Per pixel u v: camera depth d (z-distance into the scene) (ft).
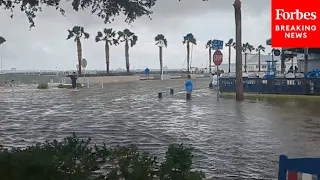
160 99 77.92
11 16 22.13
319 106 58.39
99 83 169.07
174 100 74.69
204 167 23.04
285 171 12.43
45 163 13.74
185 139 32.50
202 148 28.63
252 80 84.43
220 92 90.38
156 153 26.76
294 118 44.83
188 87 75.05
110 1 21.06
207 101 71.05
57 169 13.85
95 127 40.04
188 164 16.40
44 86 132.57
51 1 21.71
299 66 136.98
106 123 43.09
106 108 60.44
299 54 136.26
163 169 14.74
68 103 70.85
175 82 177.99
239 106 60.49
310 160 11.96
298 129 36.83
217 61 71.46
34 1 21.50
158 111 55.31
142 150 27.89
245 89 85.51
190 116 48.73
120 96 87.97
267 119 44.37
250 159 25.13
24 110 58.49
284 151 27.43
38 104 69.15
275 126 38.96
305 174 12.01
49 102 73.51
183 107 60.64
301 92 77.61
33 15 22.59
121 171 14.49
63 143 22.41
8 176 13.44
